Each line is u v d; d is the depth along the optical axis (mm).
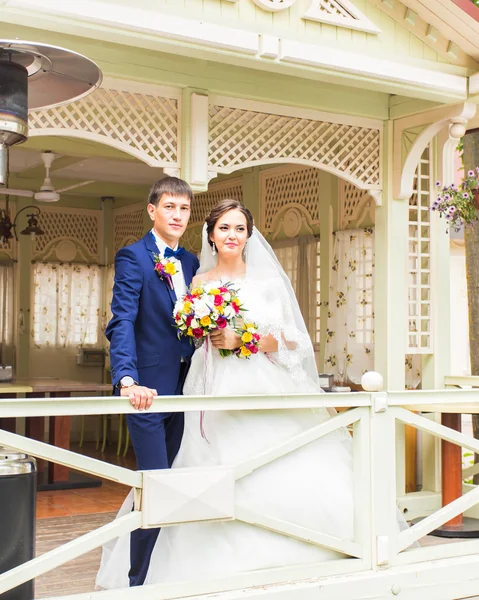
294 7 4629
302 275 7820
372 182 5887
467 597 3832
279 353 3607
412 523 5582
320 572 3488
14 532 2975
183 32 4156
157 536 3428
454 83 5207
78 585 3949
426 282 6289
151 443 3402
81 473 7727
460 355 13312
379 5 4934
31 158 8305
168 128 5027
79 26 3877
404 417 3771
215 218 3680
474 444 3943
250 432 3594
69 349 10828
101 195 10234
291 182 8094
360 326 7137
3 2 3637
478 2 7430
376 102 5789
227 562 3418
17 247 10383
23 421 9680
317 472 3674
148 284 3455
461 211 5660
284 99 5371
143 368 3471
